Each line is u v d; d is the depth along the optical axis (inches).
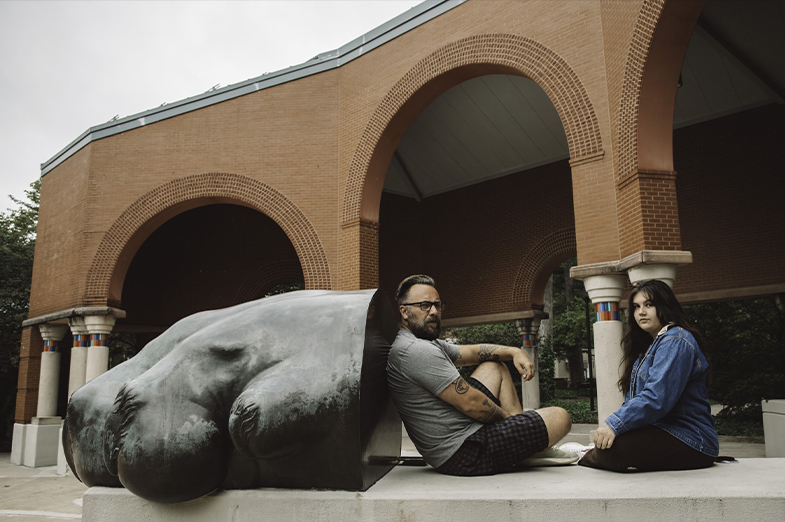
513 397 124.9
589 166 319.6
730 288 449.4
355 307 105.9
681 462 110.9
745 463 119.6
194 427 97.3
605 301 300.7
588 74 328.5
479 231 621.3
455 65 394.0
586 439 494.6
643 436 109.9
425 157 609.0
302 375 99.1
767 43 390.3
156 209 508.4
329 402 96.8
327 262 449.7
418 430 114.7
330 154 466.0
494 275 605.9
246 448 96.1
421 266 656.4
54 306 551.8
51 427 558.9
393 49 436.8
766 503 90.2
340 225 450.3
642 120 285.4
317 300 109.8
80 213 531.5
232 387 102.1
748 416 571.8
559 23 346.3
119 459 97.0
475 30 387.5
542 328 1088.2
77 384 502.9
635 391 118.9
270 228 677.9
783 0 353.7
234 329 105.3
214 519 100.7
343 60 470.3
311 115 476.1
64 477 487.8
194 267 687.1
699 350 112.9
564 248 562.9
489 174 615.8
